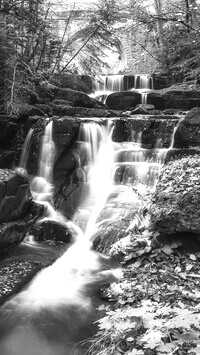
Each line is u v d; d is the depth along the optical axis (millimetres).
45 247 5535
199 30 11820
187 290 3701
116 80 14961
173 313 2816
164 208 4535
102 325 2828
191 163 5379
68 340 3498
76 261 5156
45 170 7512
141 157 7344
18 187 5812
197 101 10398
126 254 4715
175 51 14250
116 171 7129
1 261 4926
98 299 4145
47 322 3770
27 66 8648
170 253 4359
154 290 3775
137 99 11117
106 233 5566
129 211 5848
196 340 2395
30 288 4402
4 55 7918
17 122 8234
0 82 8156
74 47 14336
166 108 10859
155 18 13797
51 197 6938
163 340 2541
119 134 8102
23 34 9133
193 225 4277
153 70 16719
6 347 3400
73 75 12391
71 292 4328
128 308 3355
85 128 7730
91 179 7266
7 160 7738
